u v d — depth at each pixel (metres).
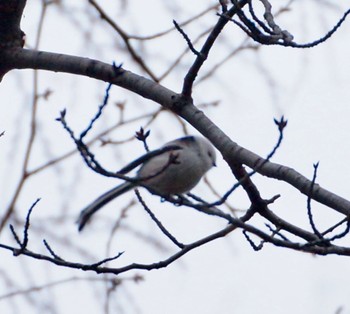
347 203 8.12
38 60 9.74
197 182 10.96
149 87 9.30
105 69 9.52
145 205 8.70
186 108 9.09
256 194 8.70
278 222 8.84
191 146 10.77
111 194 10.32
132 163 10.64
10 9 9.66
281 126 7.16
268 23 8.59
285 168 8.44
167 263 8.45
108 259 8.19
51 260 8.11
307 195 8.15
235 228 8.63
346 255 7.76
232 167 8.73
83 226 10.18
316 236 8.17
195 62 8.75
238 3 8.24
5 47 9.88
